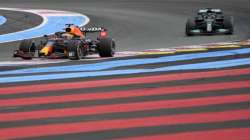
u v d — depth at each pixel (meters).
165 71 46.69
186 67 48.69
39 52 55.91
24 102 35.41
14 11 123.38
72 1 156.62
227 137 25.94
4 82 43.53
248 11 118.12
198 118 29.73
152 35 83.56
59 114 31.67
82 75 45.91
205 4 136.38
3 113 32.34
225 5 132.00
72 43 56.12
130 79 43.00
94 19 108.12
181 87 38.94
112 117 30.55
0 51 69.75
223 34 82.50
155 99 35.03
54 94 37.81
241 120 29.08
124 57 58.12
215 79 41.88
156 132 27.17
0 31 90.56
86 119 30.27
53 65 53.03
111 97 36.12
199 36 80.94
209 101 34.03
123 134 26.97
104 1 153.50
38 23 101.31
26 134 27.50
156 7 132.25
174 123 28.81
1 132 28.00
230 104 33.03
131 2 148.25
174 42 74.06
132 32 87.88
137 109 32.31
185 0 148.12
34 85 41.66
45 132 27.77
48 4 148.50
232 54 56.91
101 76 45.00
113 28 93.62
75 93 37.91
